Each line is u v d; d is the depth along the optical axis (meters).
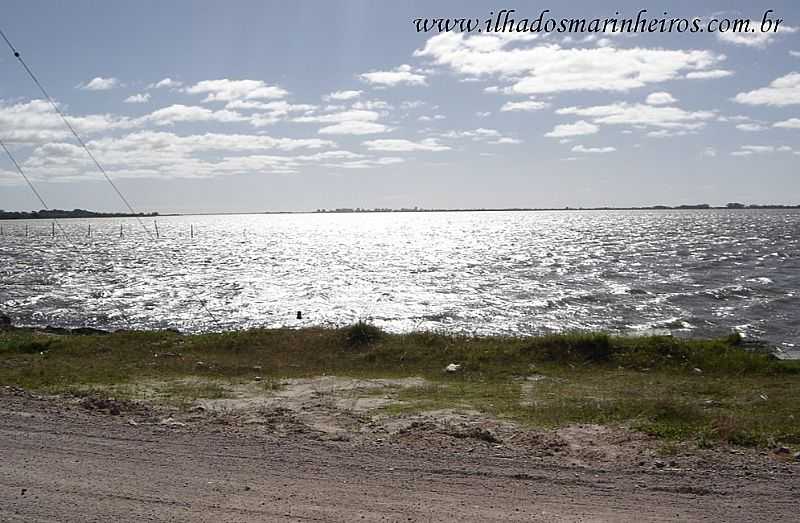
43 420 9.66
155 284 52.84
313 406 11.15
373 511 6.15
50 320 35.72
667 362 15.62
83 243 123.62
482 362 15.87
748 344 26.28
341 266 69.19
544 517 6.05
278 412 10.55
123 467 7.46
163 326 33.84
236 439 8.70
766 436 8.84
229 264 72.81
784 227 155.75
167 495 6.54
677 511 6.23
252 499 6.45
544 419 10.10
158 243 122.94
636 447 8.37
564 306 38.78
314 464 7.61
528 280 53.03
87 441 8.55
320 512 6.12
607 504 6.40
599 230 155.62
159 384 13.51
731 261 67.50
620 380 14.13
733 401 11.89
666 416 10.09
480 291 46.38
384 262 74.00
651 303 39.53
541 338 16.97
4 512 6.08
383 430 9.41
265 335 18.84
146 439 8.66
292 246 110.56
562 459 7.89
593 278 53.75
